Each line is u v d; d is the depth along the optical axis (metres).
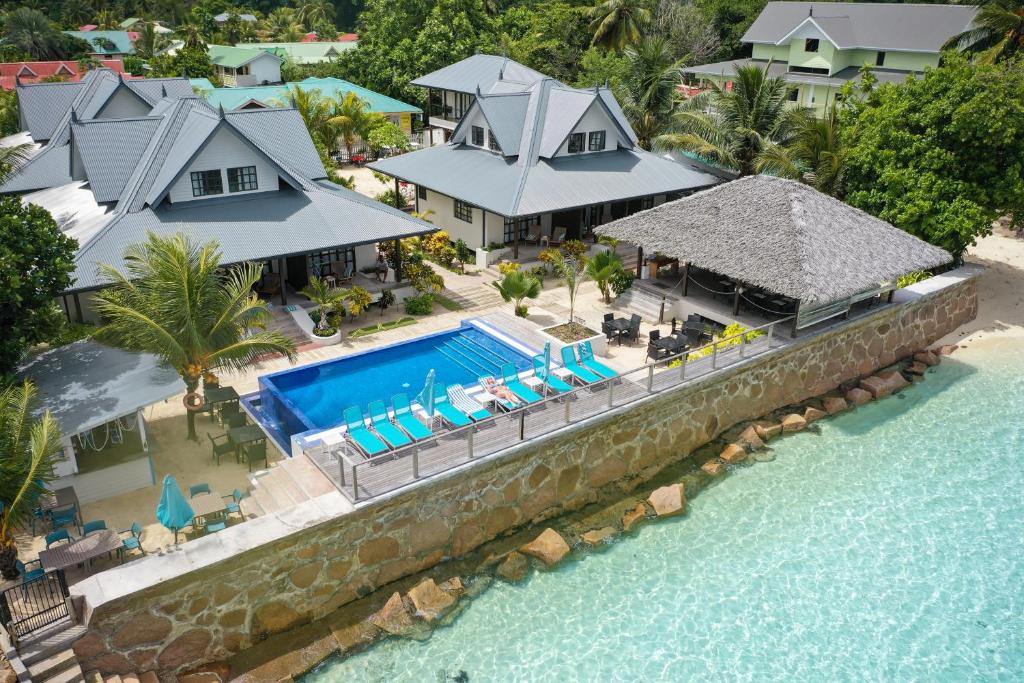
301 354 30.69
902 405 30.14
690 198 33.53
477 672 17.89
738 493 24.59
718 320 31.97
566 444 23.03
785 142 46.16
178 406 26.78
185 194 32.94
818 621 19.52
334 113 68.00
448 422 22.72
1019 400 30.17
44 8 143.25
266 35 149.88
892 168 36.16
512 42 78.56
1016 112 33.41
